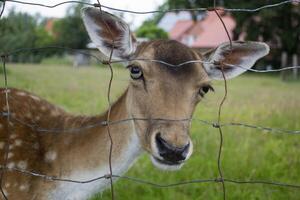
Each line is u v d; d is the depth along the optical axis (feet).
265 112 7.79
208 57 3.27
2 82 8.78
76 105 7.88
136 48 3.26
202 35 36.27
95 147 3.25
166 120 2.86
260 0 23.94
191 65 3.01
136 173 4.75
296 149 5.59
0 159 3.26
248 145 5.54
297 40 25.00
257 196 4.35
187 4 28.17
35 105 3.61
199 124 6.55
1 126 3.35
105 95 9.43
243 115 7.44
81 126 3.38
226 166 4.90
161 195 4.43
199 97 3.08
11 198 3.22
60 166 3.29
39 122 3.51
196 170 4.83
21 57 22.66
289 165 5.06
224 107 8.22
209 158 5.11
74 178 3.27
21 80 10.26
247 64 3.28
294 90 13.37
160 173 4.75
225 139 5.79
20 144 3.33
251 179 4.66
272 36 25.93
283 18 24.75
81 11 3.12
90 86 11.18
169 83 2.95
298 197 4.31
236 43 3.20
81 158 3.26
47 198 3.28
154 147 2.84
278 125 6.79
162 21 53.16
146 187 4.49
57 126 3.47
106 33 3.25
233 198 4.35
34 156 3.32
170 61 3.00
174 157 2.79
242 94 11.14
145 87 3.01
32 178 3.27
